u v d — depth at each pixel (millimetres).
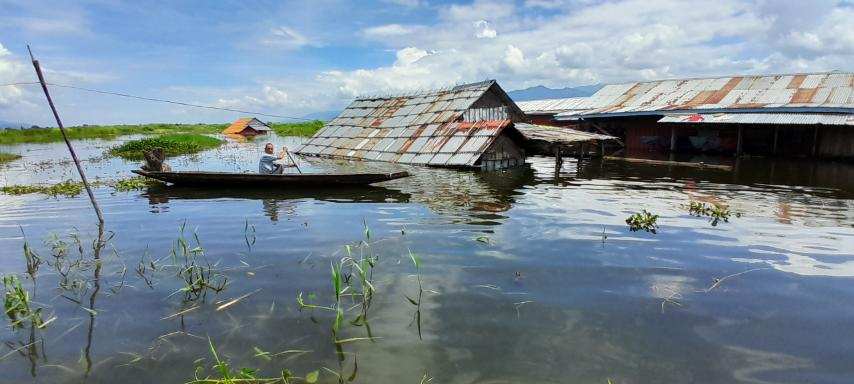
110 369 3842
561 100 37125
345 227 8258
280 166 14148
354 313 4793
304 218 8992
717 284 5570
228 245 7199
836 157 21938
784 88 24938
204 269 6125
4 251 7086
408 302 5055
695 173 16516
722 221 8742
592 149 24656
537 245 7086
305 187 12555
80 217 9312
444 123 20688
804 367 3832
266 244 7242
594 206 10188
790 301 5102
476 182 13906
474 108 21766
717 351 4074
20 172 18031
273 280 5715
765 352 4059
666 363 3887
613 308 4902
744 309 4898
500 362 3893
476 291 5332
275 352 4062
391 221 8695
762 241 7375
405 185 13227
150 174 11984
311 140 28609
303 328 4492
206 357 3996
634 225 8227
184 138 33375
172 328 4512
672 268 6105
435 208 9914
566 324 4547
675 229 8086
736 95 25906
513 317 4691
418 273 5902
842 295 5266
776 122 21391
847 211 9766
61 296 5316
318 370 3785
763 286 5520
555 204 10406
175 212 9641
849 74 24312
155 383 3643
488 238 7477
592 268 6086
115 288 5523
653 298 5160
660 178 15102
